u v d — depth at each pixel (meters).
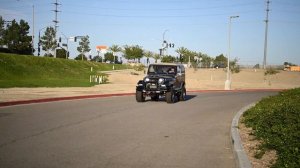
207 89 40.91
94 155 8.39
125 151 8.91
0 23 89.75
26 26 90.88
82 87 35.50
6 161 7.64
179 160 8.20
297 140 8.11
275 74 73.62
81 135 10.83
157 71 23.62
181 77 24.55
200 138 10.99
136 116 15.66
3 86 32.56
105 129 12.04
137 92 22.41
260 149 8.81
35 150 8.70
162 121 14.37
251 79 71.38
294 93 18.08
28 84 36.75
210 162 8.09
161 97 26.80
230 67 77.88
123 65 108.88
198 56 106.88
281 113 11.20
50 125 12.46
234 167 7.71
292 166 6.65
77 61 78.19
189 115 16.59
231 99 27.31
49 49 100.50
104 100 23.05
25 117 14.24
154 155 8.59
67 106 18.73
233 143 9.88
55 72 61.25
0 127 11.80
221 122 14.55
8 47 89.88
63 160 7.86
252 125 12.16
